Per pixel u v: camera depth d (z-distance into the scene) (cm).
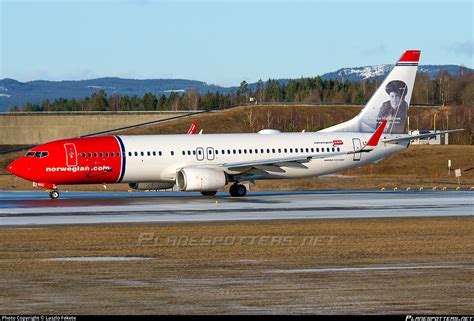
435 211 10244
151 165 12650
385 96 14200
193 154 12875
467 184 16688
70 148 12325
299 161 12925
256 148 13200
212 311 4428
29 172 12206
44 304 4609
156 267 5881
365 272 5631
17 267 5888
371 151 13762
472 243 7156
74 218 9388
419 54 14262
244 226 8531
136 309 4478
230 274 5562
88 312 4394
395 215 9738
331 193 13888
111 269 5797
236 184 13175
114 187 16450
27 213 9988
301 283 5219
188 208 10688
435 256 6366
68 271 5709
